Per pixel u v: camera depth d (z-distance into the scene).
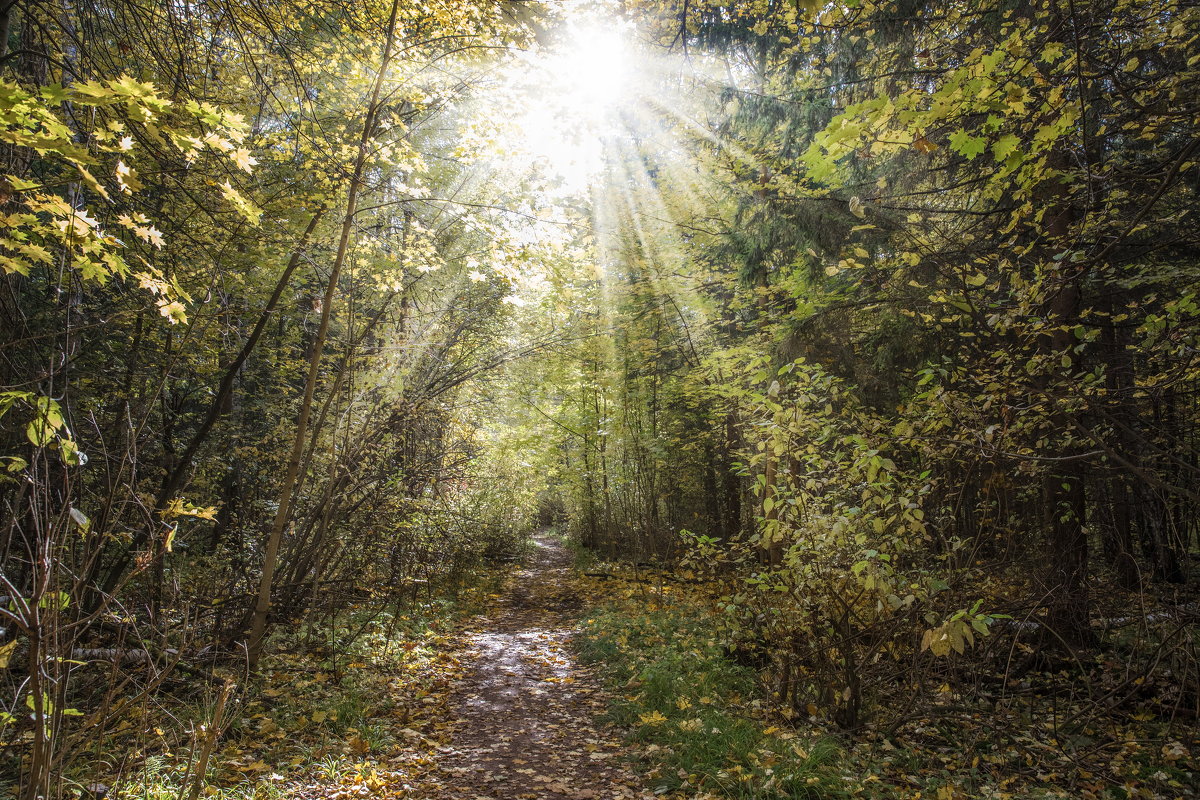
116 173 2.34
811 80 9.15
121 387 7.51
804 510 5.74
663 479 15.92
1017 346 5.57
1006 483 6.56
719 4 8.31
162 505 6.91
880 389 8.88
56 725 2.53
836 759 4.89
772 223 8.62
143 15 4.97
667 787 4.55
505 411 14.12
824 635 5.68
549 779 4.84
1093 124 6.07
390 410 8.80
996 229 6.16
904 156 7.67
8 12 4.01
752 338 9.53
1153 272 6.64
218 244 6.35
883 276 6.18
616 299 13.74
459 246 9.26
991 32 6.55
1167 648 5.80
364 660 7.32
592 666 7.95
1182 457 7.01
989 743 5.50
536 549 24.22
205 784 4.15
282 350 10.55
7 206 3.14
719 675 6.95
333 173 6.64
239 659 6.17
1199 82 4.87
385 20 6.54
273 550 6.40
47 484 2.69
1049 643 6.71
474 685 7.29
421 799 4.47
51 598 2.52
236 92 6.57
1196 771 4.89
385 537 8.97
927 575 5.22
